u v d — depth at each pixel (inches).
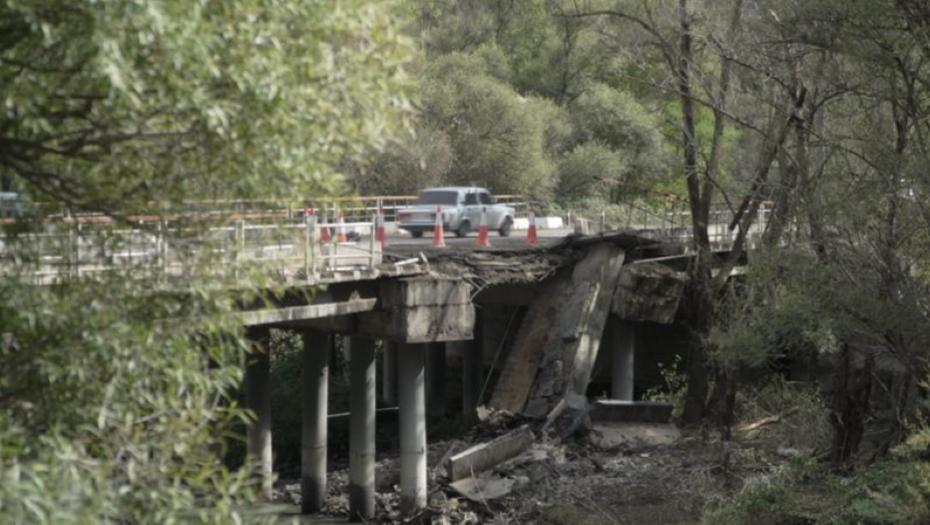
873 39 1187.3
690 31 1640.0
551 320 1795.0
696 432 1700.3
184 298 657.0
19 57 552.7
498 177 3238.2
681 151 3457.2
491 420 1700.3
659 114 3267.7
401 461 1422.2
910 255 1188.5
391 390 2226.9
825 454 1423.5
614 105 3550.7
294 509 1509.6
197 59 547.2
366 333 1414.9
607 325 2225.6
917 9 1163.9
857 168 1309.1
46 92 550.3
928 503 1008.2
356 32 605.3
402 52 621.9
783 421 1702.8
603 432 1642.5
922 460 1097.4
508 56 3762.3
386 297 1392.7
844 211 1190.3
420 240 2118.6
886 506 1011.9
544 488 1429.6
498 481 1454.2
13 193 668.1
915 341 1195.3
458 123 3225.9
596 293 1784.0
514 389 1753.2
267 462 1501.0
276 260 706.2
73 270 669.9
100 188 625.6
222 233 658.8
